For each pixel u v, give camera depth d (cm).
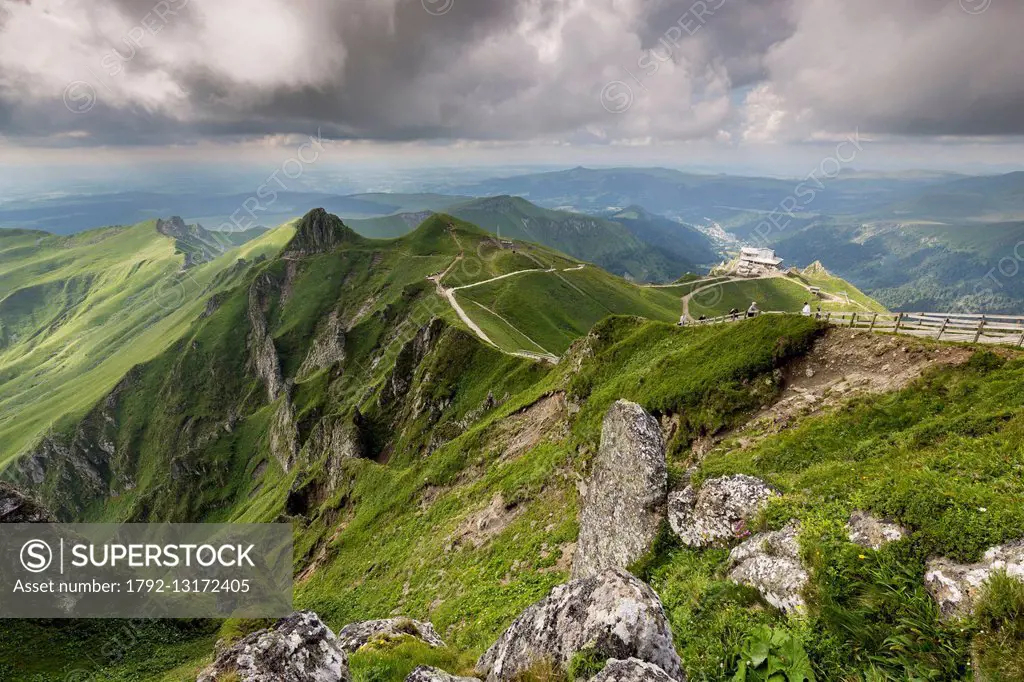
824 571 1162
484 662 1336
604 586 1102
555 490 3803
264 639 1196
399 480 6650
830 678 970
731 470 1869
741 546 1509
